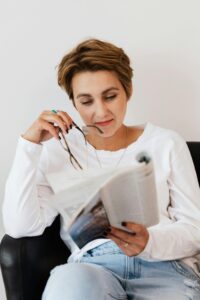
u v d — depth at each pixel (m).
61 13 1.36
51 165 1.21
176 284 1.00
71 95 1.21
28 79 1.43
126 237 0.90
